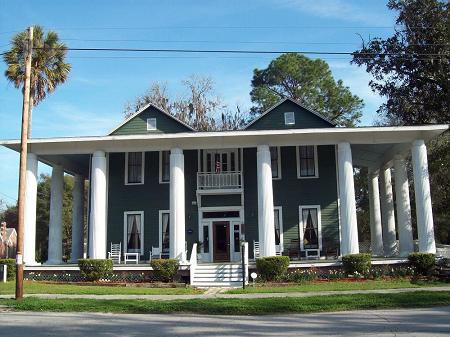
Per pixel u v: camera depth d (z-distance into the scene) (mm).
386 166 33906
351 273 24891
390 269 25078
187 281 25484
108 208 30594
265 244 26172
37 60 36812
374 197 35438
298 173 30344
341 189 26797
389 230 33531
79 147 27859
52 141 27203
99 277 25453
